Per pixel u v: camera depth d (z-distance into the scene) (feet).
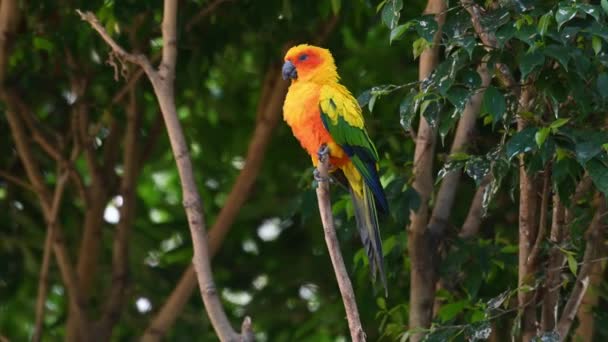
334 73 33.68
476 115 36.24
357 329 26.45
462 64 27.12
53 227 45.57
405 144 41.09
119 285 46.26
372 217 31.76
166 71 30.86
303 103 32.32
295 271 50.19
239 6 44.06
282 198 51.78
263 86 48.96
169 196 57.93
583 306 35.96
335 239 26.73
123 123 47.06
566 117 28.48
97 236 46.75
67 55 44.75
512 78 28.96
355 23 46.70
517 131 28.60
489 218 43.34
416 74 48.14
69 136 47.01
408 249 37.55
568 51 25.73
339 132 31.94
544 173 29.40
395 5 27.81
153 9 40.88
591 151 25.79
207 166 53.78
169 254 51.62
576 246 30.25
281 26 45.21
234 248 52.60
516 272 39.01
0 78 43.42
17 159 50.52
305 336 49.67
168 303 44.73
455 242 36.35
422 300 35.83
